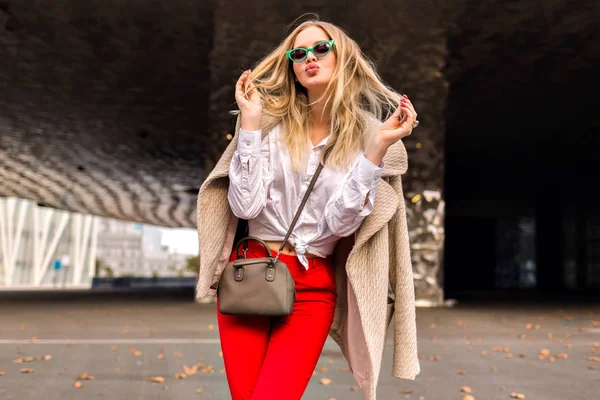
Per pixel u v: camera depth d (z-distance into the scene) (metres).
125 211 44.00
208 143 12.13
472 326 8.59
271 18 11.55
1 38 13.05
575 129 19.84
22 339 6.80
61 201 39.84
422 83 12.12
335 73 1.83
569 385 4.23
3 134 22.16
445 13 11.22
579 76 14.36
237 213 1.78
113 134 21.88
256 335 1.79
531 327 8.54
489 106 17.09
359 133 1.86
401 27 11.70
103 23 12.11
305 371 1.73
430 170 12.42
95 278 43.66
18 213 78.62
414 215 12.39
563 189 31.89
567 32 11.74
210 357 5.40
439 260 12.38
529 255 40.31
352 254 1.79
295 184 1.82
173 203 39.78
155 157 25.91
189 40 12.79
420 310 11.52
